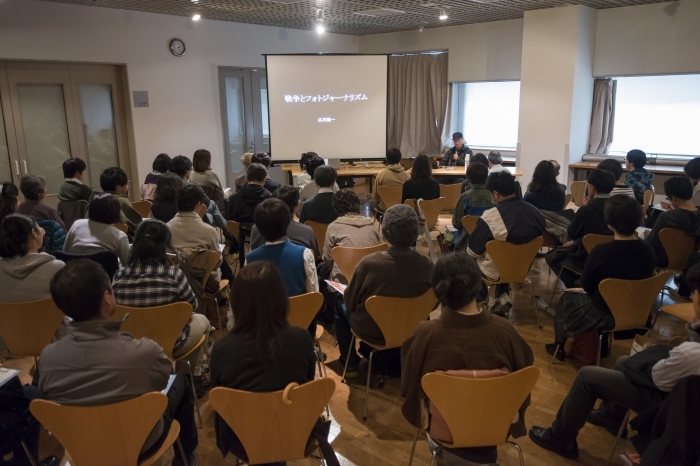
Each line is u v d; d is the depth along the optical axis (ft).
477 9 23.79
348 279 10.18
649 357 6.37
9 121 20.61
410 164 31.30
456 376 5.59
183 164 17.13
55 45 20.81
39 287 8.09
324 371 10.30
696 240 11.52
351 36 32.04
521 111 25.46
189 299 7.99
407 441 8.20
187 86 25.38
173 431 6.34
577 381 7.27
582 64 23.98
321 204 12.89
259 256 8.51
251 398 5.31
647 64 23.40
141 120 23.98
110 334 5.41
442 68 29.73
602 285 8.43
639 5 23.12
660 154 24.63
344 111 25.82
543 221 11.23
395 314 8.07
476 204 13.02
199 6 22.08
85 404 5.32
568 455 7.68
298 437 5.70
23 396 6.26
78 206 14.65
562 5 23.17
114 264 9.44
